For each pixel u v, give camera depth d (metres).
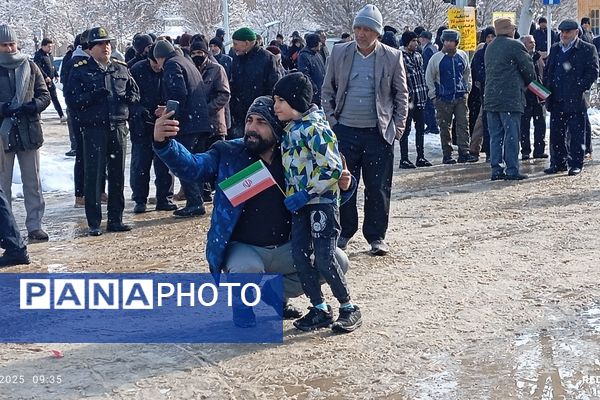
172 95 9.68
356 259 7.59
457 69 13.59
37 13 45.09
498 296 6.34
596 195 10.31
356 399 4.58
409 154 15.19
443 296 6.39
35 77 8.79
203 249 8.23
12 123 8.70
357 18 7.48
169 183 10.60
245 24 47.25
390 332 5.63
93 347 5.52
